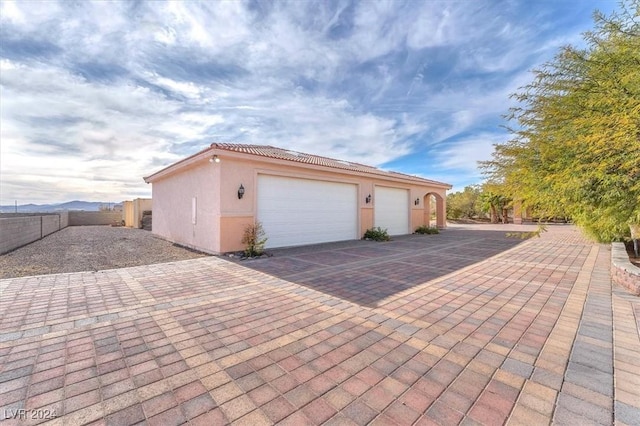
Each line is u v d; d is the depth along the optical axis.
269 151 13.34
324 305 4.56
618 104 4.97
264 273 6.76
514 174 7.04
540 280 6.11
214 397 2.33
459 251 10.32
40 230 14.36
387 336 3.46
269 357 2.97
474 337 3.43
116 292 5.21
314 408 2.20
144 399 2.30
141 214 23.19
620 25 5.04
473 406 2.21
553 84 5.98
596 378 2.57
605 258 8.68
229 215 9.43
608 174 5.30
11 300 4.74
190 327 3.71
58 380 2.55
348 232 13.64
